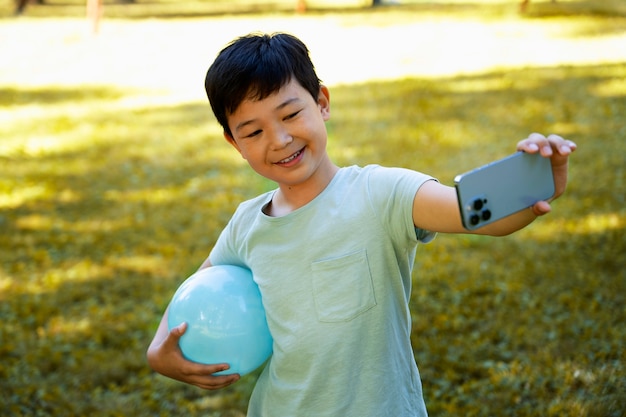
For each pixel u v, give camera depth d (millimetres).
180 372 1669
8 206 5824
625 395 2850
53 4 20172
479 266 4254
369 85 9703
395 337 1558
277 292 1603
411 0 19266
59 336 3754
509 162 1262
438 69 10430
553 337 3406
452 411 2891
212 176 6434
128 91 10125
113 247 4953
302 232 1584
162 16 17250
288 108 1495
